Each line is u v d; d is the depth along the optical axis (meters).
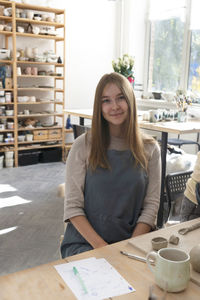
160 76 6.26
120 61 4.62
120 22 6.52
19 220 3.42
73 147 1.70
